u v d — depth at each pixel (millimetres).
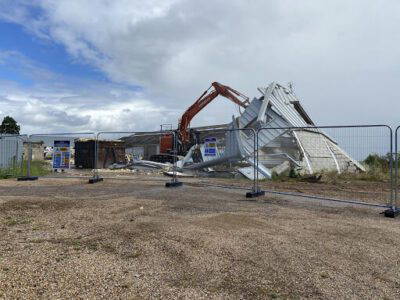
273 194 13859
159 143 40875
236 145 26422
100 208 9898
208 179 21703
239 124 30531
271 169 25078
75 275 4793
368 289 4535
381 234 7305
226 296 4258
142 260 5473
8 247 6027
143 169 34312
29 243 6320
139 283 4590
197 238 6648
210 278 4801
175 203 10953
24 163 23672
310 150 27469
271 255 5773
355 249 6203
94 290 4340
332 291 4449
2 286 4332
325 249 6164
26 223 7988
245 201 11797
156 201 11289
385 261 5609
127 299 4117
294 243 6484
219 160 27438
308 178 21219
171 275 4891
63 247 6090
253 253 5855
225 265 5297
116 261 5402
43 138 24125
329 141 28797
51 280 4602
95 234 6996
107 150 40969
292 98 33469
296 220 8625
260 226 7789
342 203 11672
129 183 17750
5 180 18875
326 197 13188
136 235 6895
